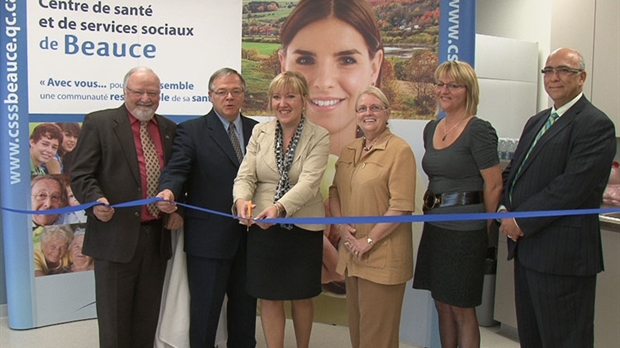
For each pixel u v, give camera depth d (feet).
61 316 11.97
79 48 11.09
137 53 11.22
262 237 8.29
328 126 10.93
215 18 11.19
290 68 11.04
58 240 11.75
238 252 9.12
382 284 7.82
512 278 11.78
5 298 12.28
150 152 8.60
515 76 13.98
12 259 11.44
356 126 10.80
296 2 10.89
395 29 10.44
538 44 14.60
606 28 11.05
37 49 10.97
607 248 9.73
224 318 9.83
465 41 10.05
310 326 8.95
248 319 9.44
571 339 7.50
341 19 10.68
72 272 11.98
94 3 11.03
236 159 8.79
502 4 15.83
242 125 9.19
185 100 11.33
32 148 11.25
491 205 7.75
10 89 11.01
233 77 8.74
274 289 8.29
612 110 11.04
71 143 11.39
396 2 10.37
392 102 10.59
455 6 10.03
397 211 7.63
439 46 10.19
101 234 8.34
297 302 8.82
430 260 8.16
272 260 8.26
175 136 8.96
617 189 10.72
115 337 8.46
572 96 7.47
